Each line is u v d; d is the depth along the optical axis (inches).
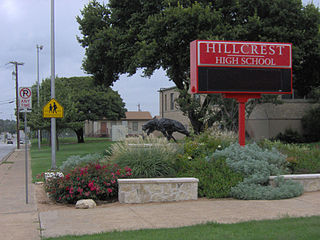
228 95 546.3
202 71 528.1
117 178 422.0
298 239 231.8
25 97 421.1
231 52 538.6
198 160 472.4
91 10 1112.8
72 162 559.5
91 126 3046.3
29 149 1836.9
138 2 1030.4
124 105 2375.7
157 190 399.2
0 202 414.3
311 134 1131.3
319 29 908.0
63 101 1459.2
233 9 917.2
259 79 547.8
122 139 545.3
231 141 604.7
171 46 894.4
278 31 877.2
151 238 243.4
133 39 1023.0
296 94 1174.3
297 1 915.4
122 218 317.7
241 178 423.5
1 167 895.7
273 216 308.0
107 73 1139.9
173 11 854.5
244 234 247.3
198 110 976.3
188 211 340.2
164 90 1771.7
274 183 427.5
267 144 634.2
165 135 729.6
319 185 448.1
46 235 266.7
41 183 560.4
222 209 344.5
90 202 384.8
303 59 980.6
